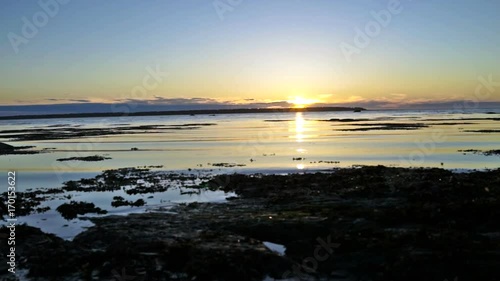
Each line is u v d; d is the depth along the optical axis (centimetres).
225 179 3572
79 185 3622
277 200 2648
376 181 3033
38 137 9281
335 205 2398
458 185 2569
